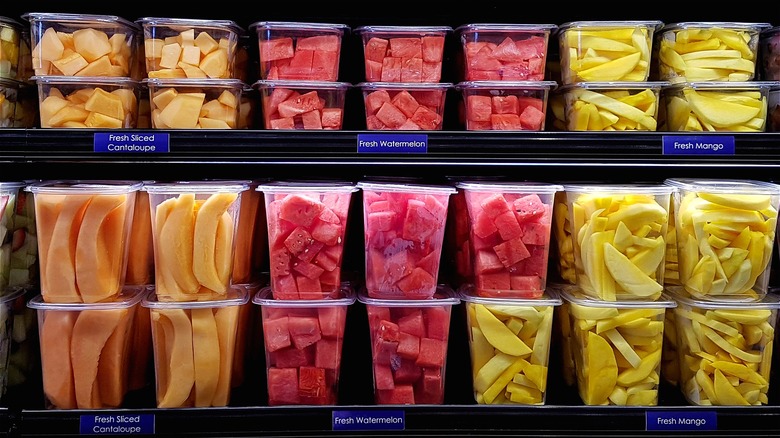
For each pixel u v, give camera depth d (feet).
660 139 4.17
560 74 4.89
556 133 4.18
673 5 5.41
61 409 4.15
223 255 4.25
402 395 4.31
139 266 4.66
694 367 4.43
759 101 4.41
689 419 4.18
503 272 4.35
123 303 4.23
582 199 4.35
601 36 4.46
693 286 4.34
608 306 4.24
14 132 4.02
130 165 5.60
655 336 4.31
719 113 4.38
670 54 4.58
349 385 4.72
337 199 4.29
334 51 4.45
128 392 4.59
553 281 4.96
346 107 5.45
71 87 4.26
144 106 4.71
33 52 4.25
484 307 4.29
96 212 4.13
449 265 5.26
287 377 4.26
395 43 4.47
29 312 4.74
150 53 4.34
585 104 4.46
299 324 4.24
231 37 4.47
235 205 4.37
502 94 4.46
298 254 4.25
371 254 4.32
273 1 5.31
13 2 5.09
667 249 4.69
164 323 4.22
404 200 4.26
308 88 4.38
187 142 4.10
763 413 4.19
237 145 4.11
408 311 4.31
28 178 5.53
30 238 4.74
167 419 4.12
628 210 4.19
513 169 5.72
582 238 4.36
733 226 4.22
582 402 4.42
